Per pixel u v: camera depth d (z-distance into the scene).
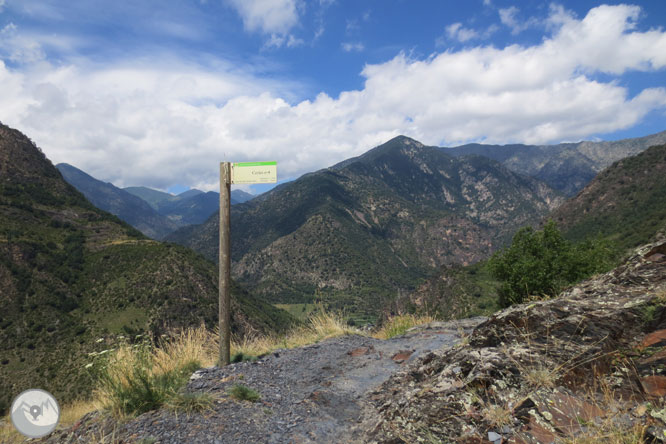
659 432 1.84
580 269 16.73
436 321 9.96
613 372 2.54
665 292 3.01
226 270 5.79
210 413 3.77
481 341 3.60
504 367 2.90
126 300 112.88
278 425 3.56
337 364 5.88
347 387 4.68
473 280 90.62
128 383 4.22
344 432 3.40
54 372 83.50
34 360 89.69
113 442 3.31
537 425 2.27
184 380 4.88
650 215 133.50
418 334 8.22
